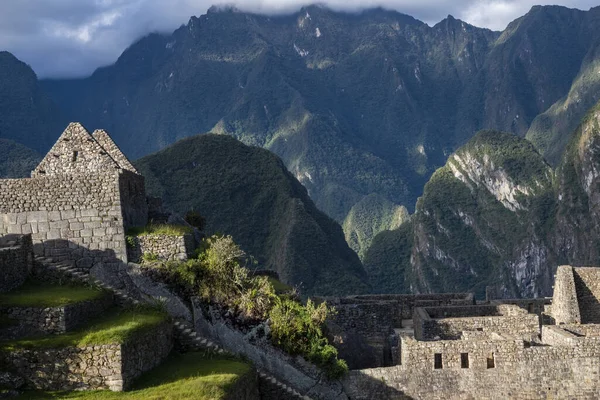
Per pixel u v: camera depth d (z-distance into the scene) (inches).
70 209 1106.1
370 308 1365.7
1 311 846.5
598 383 1085.8
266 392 996.6
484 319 1237.7
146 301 1043.9
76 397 768.3
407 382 1073.5
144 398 765.9
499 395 1079.0
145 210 1300.4
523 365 1082.7
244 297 1110.4
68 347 799.7
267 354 1050.7
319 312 1140.5
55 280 1027.9
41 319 848.3
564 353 1088.8
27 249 1021.2
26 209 1103.6
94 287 1011.3
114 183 1113.4
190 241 1193.4
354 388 1069.1
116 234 1108.5
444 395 1073.5
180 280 1096.8
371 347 1245.1
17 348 794.2
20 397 761.0
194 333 1026.7
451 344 1080.8
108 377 800.3
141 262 1112.8
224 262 1138.0
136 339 851.4
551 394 1083.9
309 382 1048.8
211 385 816.3
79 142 1226.6
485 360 1082.1
